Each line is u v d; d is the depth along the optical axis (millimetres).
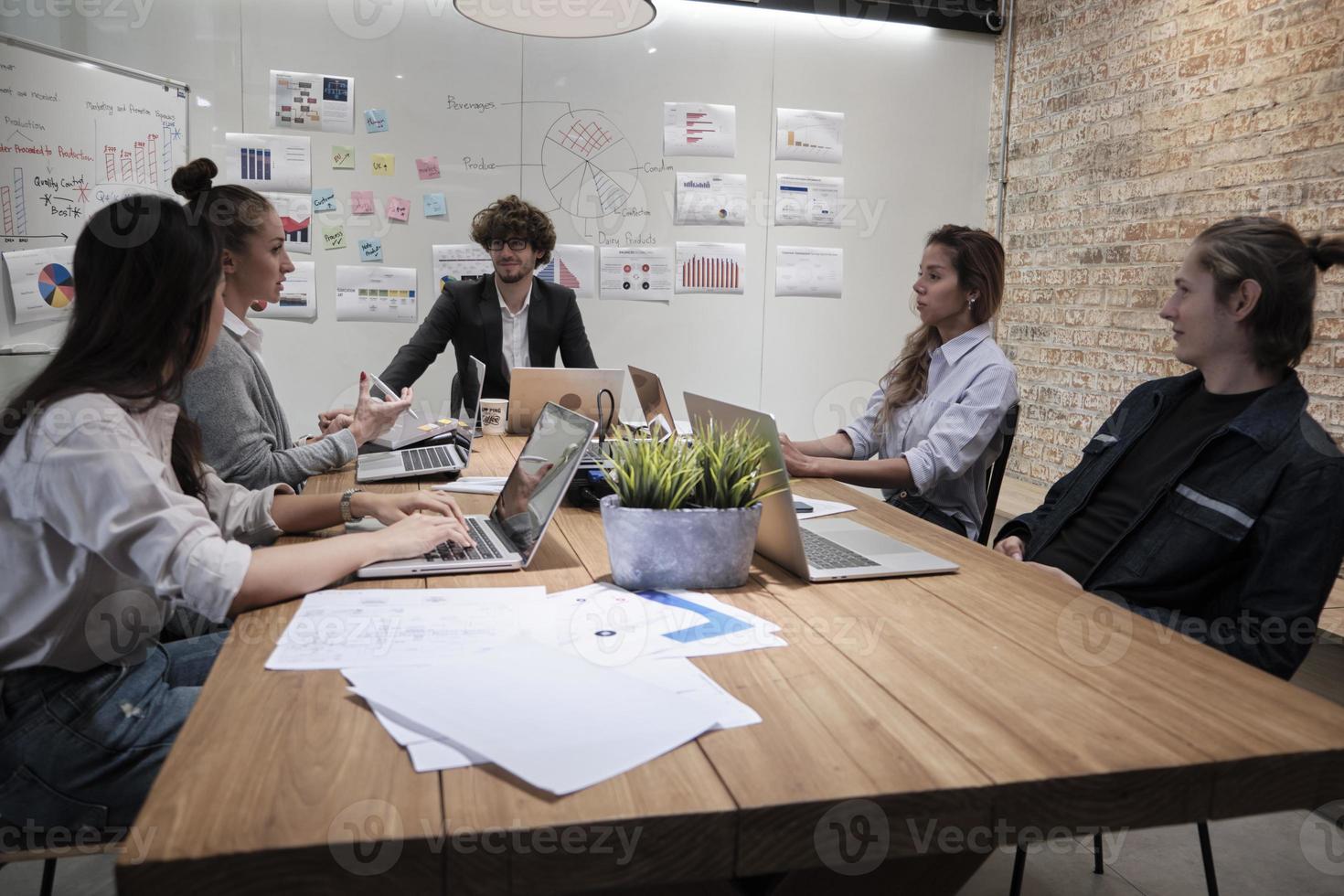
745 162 4898
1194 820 917
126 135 4031
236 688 1043
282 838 746
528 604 1339
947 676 1122
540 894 784
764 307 5035
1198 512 1662
